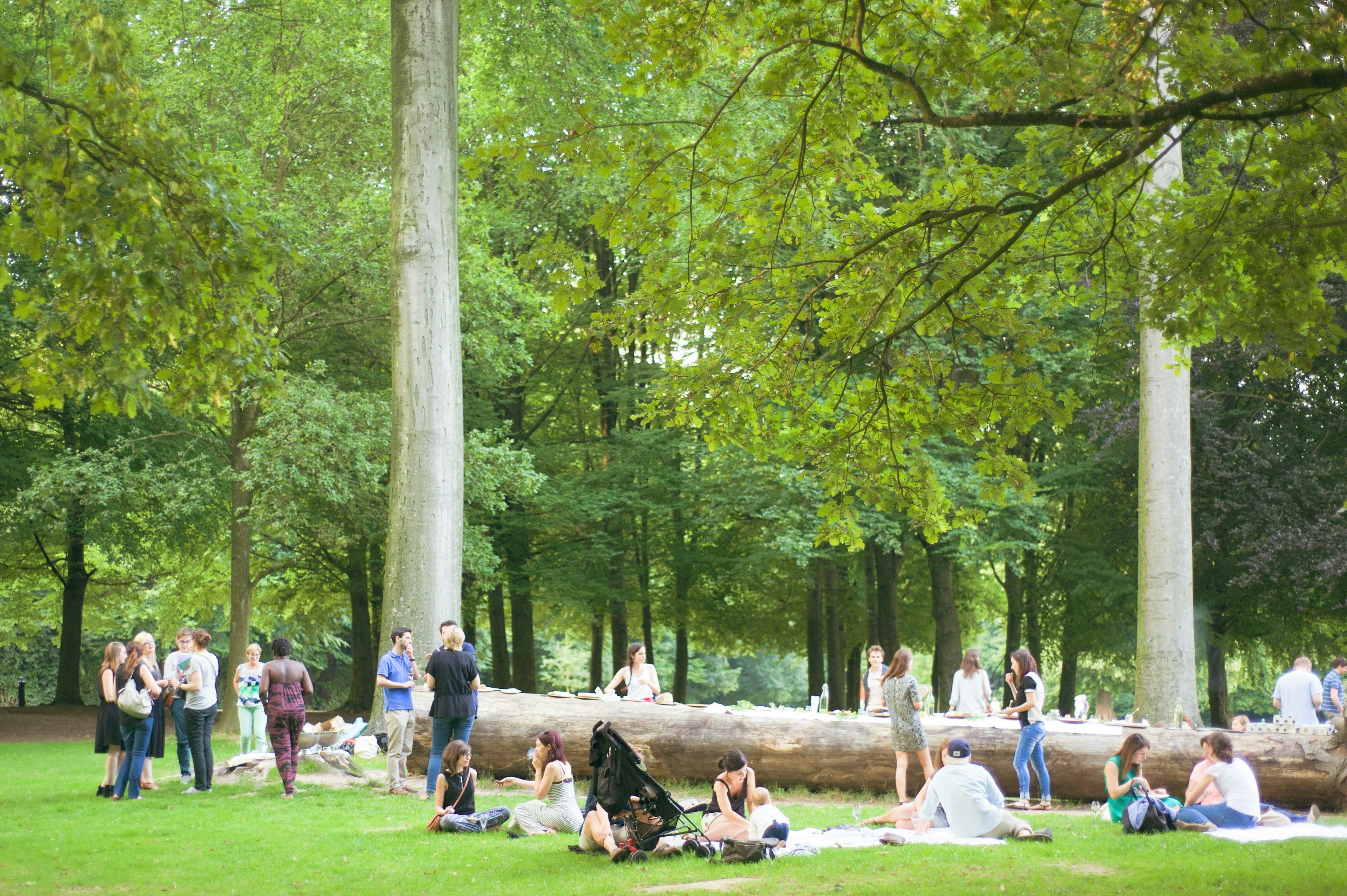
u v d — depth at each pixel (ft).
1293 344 24.72
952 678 78.02
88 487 60.03
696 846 25.14
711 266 25.16
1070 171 23.44
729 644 104.42
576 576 81.00
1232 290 26.00
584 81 58.08
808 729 38.78
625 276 82.12
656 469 79.71
